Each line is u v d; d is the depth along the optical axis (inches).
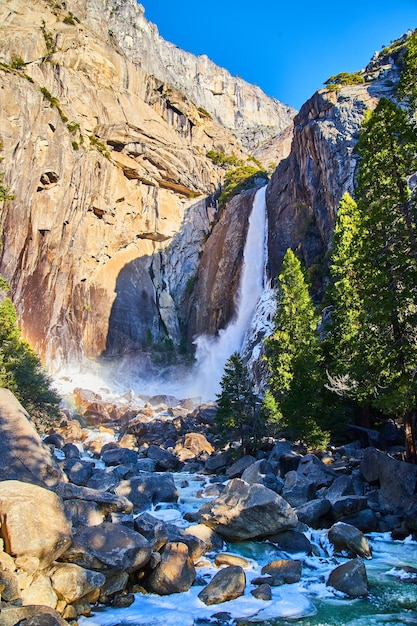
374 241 679.1
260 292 2383.1
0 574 289.4
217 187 3270.2
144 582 374.6
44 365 1924.2
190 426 1332.4
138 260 2701.8
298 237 2117.4
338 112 1899.6
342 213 1162.0
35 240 2017.7
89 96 2635.3
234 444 961.5
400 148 685.9
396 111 692.7
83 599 330.6
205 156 3398.1
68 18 2827.3
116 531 374.0
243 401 908.0
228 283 2623.0
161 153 2839.6
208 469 885.2
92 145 2519.7
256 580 390.6
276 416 956.0
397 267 655.8
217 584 364.2
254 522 462.6
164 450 983.0
